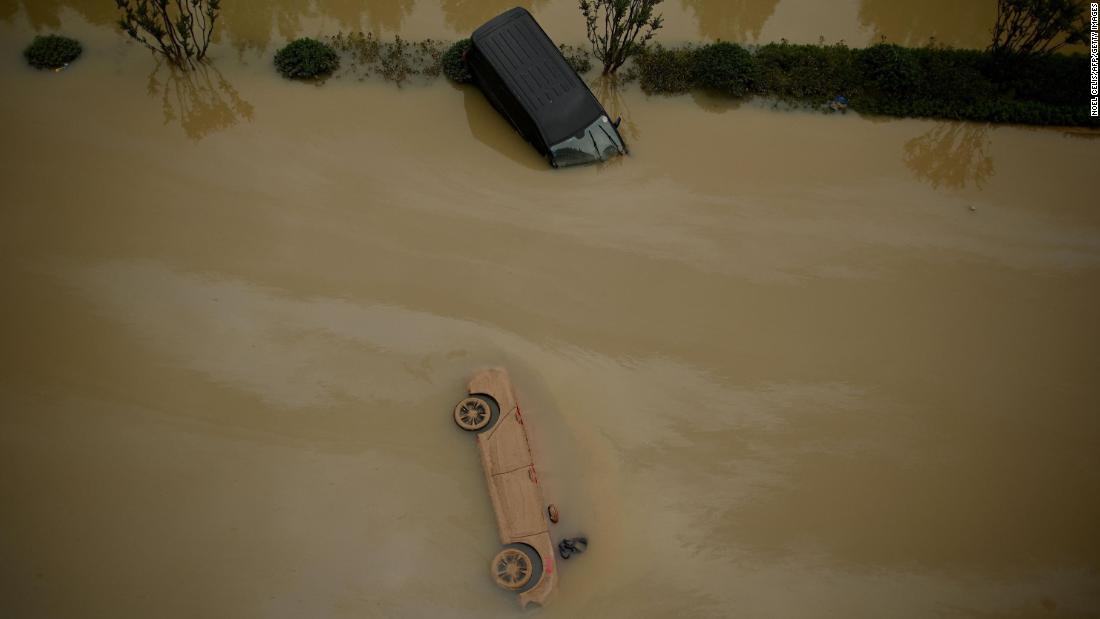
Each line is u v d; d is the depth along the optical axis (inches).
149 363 455.5
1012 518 429.4
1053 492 439.2
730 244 531.8
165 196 528.1
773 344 487.8
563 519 415.5
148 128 562.3
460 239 522.6
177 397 444.5
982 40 661.9
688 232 536.1
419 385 458.0
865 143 595.2
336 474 423.8
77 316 470.0
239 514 409.4
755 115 605.9
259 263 501.4
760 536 417.4
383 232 522.3
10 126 552.1
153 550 397.1
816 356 483.8
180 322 472.1
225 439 431.8
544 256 518.6
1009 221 553.9
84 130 556.4
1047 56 624.4
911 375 478.9
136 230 510.0
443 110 588.4
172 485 416.2
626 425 450.6
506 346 477.1
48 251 495.8
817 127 602.5
